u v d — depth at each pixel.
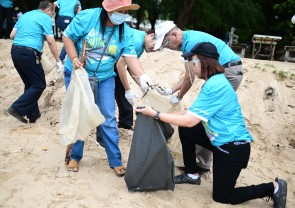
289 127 5.72
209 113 3.16
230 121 3.27
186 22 15.43
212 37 3.79
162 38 3.70
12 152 4.17
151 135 3.31
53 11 5.27
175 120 3.19
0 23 10.37
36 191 3.31
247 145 3.32
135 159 3.31
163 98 3.87
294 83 6.41
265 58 12.62
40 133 4.79
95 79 3.57
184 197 3.49
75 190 3.37
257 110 5.89
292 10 14.42
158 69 6.31
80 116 3.43
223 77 3.25
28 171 3.70
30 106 5.07
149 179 3.37
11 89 6.78
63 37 3.51
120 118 4.75
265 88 6.21
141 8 15.21
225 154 3.28
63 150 4.25
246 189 3.43
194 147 3.69
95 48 3.49
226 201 3.43
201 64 3.21
